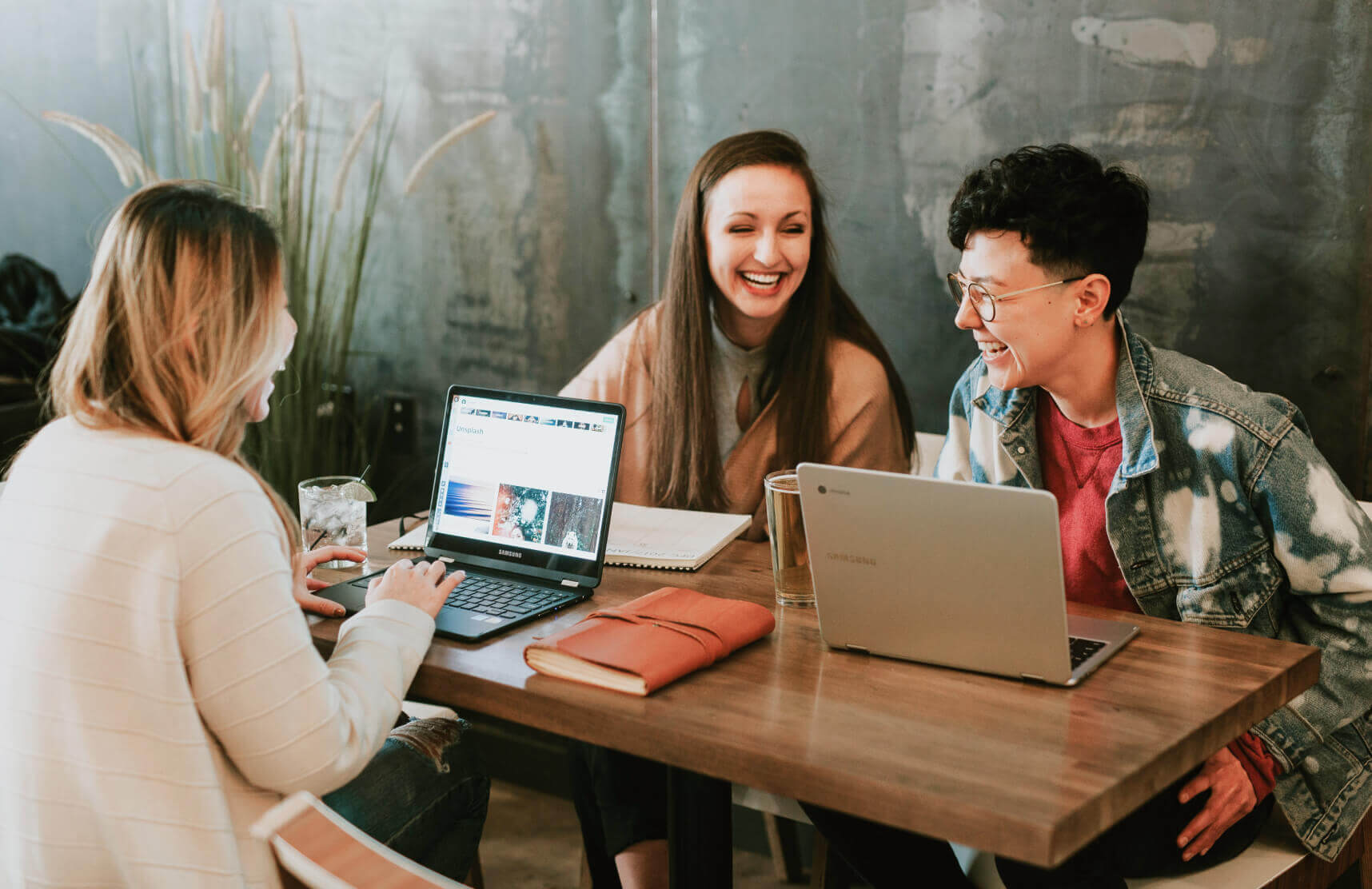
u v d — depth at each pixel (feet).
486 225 11.14
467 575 5.64
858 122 9.21
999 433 6.14
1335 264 7.68
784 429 7.53
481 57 10.88
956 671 4.50
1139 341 5.66
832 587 4.60
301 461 10.72
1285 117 7.70
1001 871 4.99
